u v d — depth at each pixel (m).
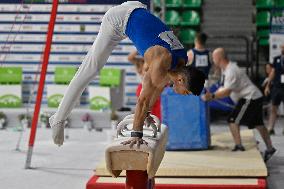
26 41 20.03
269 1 24.67
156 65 7.11
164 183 10.83
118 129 7.70
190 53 17.09
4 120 19.61
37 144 16.42
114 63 20.14
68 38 19.97
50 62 20.11
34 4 19.80
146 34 7.45
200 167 11.47
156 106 13.70
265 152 13.99
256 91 13.59
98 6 19.72
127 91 20.25
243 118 13.55
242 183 10.80
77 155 14.84
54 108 19.58
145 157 6.97
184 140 13.64
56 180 12.09
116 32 7.90
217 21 24.83
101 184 10.66
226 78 13.54
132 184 7.80
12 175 12.55
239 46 24.48
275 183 11.92
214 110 21.02
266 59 24.52
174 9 24.92
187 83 7.23
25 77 20.17
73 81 8.15
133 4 7.99
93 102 19.44
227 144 14.54
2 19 19.84
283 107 22.44
